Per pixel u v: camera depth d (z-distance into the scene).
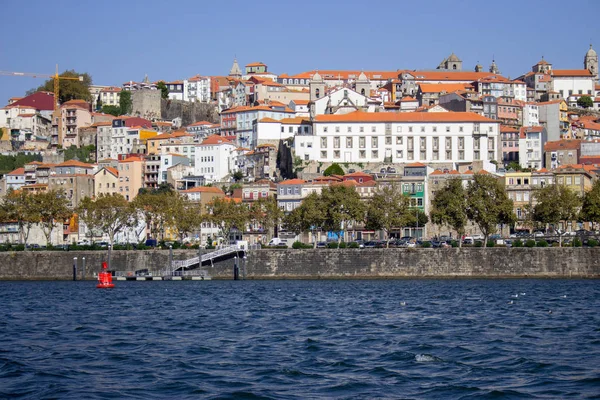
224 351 115.12
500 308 164.25
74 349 117.75
